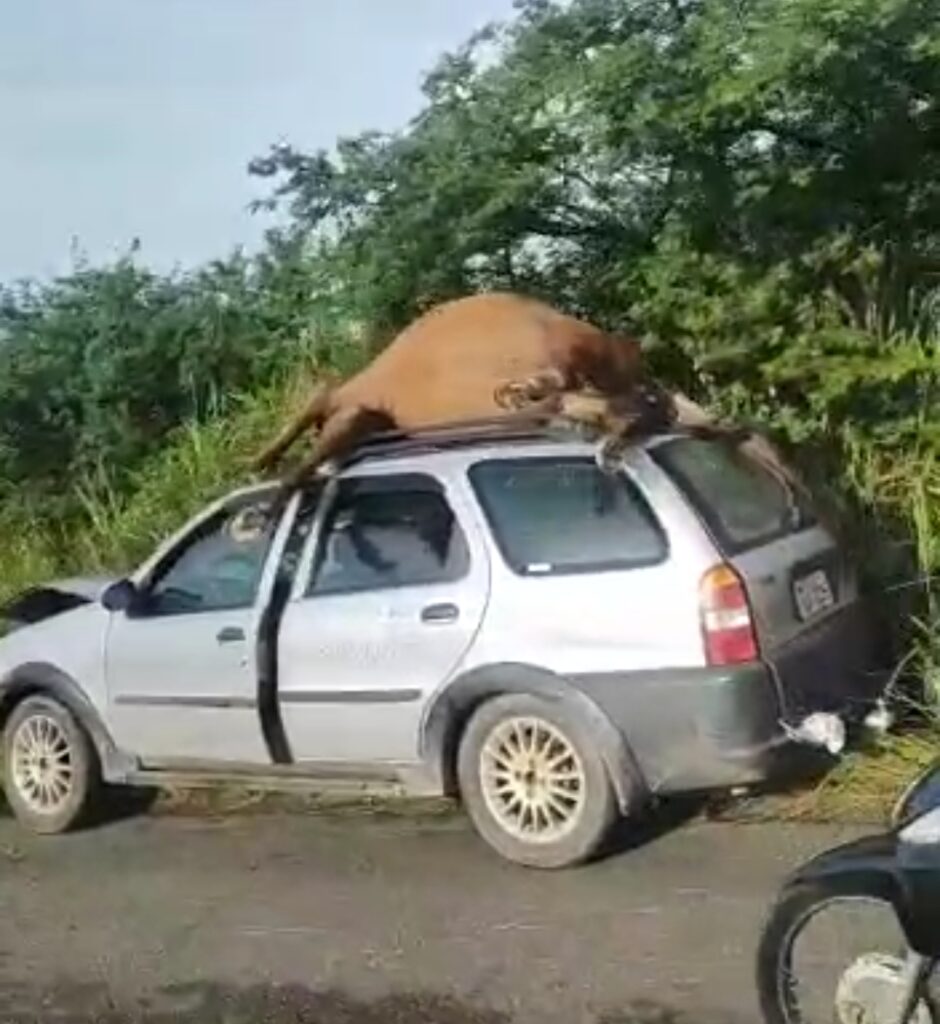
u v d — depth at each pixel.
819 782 8.77
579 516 8.23
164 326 14.03
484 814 8.29
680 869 8.02
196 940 7.71
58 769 9.68
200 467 13.27
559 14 11.70
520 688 8.15
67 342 14.20
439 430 8.97
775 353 11.19
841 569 8.84
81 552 13.52
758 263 11.48
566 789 8.08
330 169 12.42
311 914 7.91
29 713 9.79
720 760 7.88
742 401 11.33
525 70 11.80
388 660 8.48
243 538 9.06
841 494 10.66
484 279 12.43
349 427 9.31
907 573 10.11
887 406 10.92
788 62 10.47
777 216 11.45
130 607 9.39
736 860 8.07
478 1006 6.68
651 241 11.97
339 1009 6.78
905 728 9.09
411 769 8.52
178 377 14.05
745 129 11.40
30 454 14.26
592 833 8.03
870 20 10.30
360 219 12.36
